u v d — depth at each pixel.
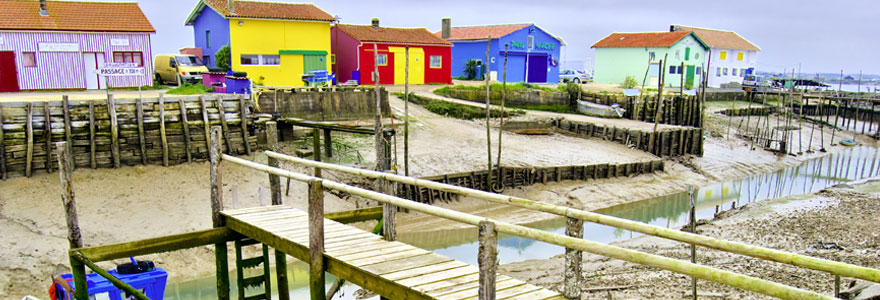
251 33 35.84
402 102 36.91
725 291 13.42
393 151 27.55
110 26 31.25
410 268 7.21
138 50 32.06
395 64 43.50
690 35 59.31
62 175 9.09
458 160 27.42
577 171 28.58
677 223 23.72
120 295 11.45
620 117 40.25
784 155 39.00
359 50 41.34
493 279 5.45
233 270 17.25
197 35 41.09
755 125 46.31
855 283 12.75
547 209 6.41
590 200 26.42
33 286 15.52
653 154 33.84
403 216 22.94
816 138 46.31
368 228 21.16
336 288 10.98
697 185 31.00
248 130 24.64
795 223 21.30
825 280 13.90
